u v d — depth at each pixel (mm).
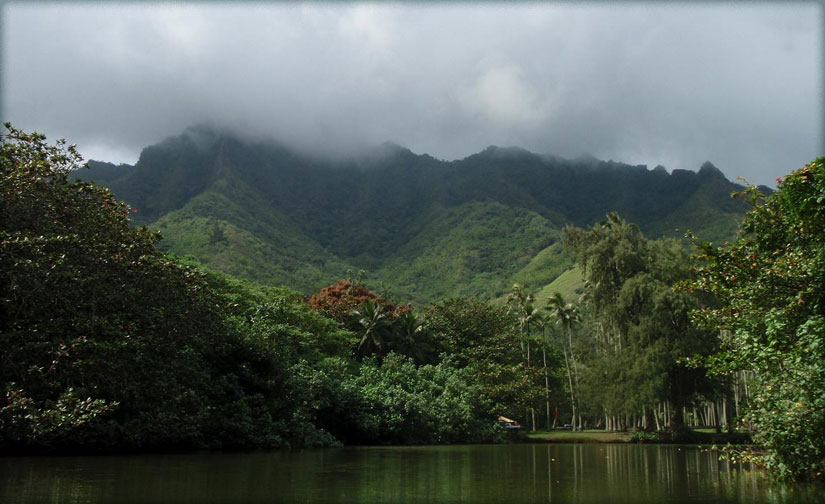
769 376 11945
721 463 18422
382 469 14375
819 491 10164
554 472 14383
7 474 11773
